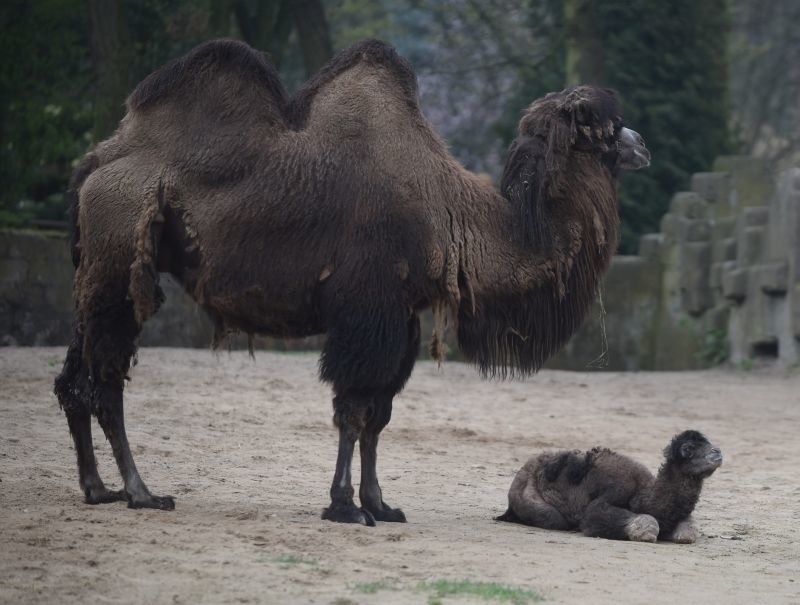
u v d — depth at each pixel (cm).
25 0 8712
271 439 4588
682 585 2592
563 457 3334
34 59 8825
